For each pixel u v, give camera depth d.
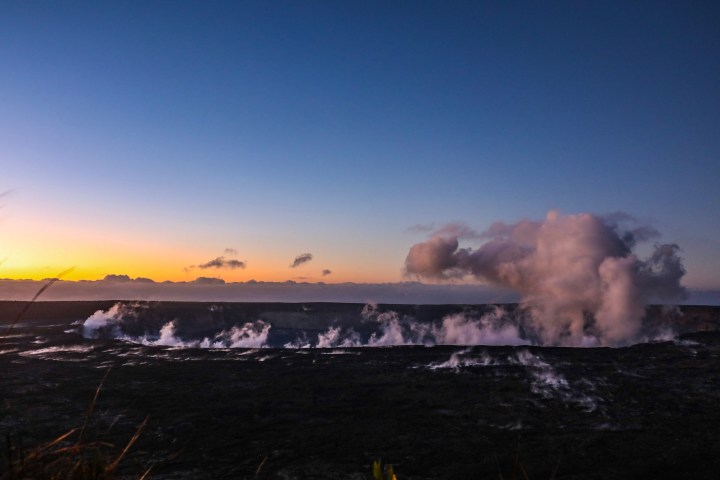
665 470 6.09
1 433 7.09
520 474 5.99
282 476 5.91
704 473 5.98
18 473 2.32
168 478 5.76
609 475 5.95
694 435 7.29
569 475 5.95
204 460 6.36
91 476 2.34
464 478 5.90
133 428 7.54
